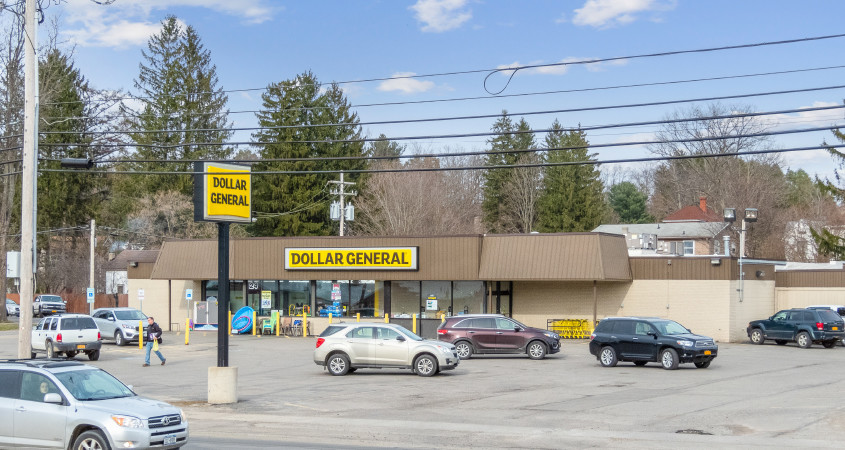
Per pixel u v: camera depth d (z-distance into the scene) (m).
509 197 89.56
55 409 14.23
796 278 47.88
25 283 24.05
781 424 18.42
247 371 31.23
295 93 78.81
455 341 35.03
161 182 80.56
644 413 20.28
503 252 44.19
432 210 78.00
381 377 28.86
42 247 81.31
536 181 89.62
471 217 88.69
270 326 48.62
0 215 64.38
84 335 35.31
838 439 16.66
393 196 74.50
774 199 78.25
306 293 49.28
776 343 42.66
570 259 42.75
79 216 82.69
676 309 43.94
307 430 18.62
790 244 80.06
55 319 35.34
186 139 83.00
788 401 21.81
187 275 51.09
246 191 24.47
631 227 79.12
